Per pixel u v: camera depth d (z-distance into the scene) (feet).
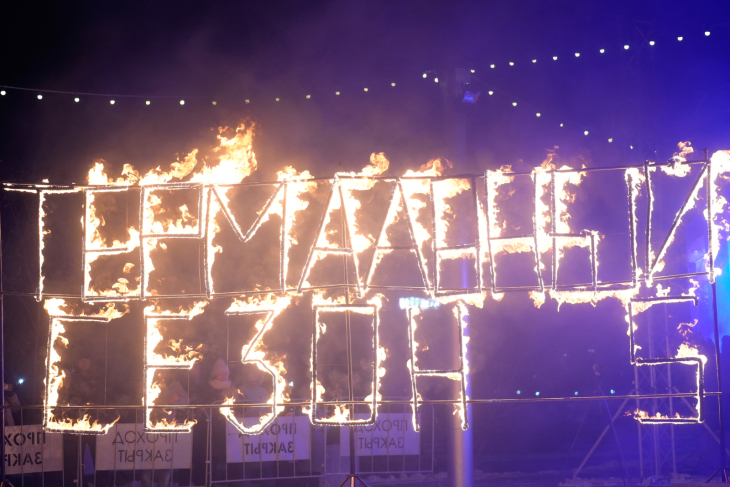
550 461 47.42
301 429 30.96
